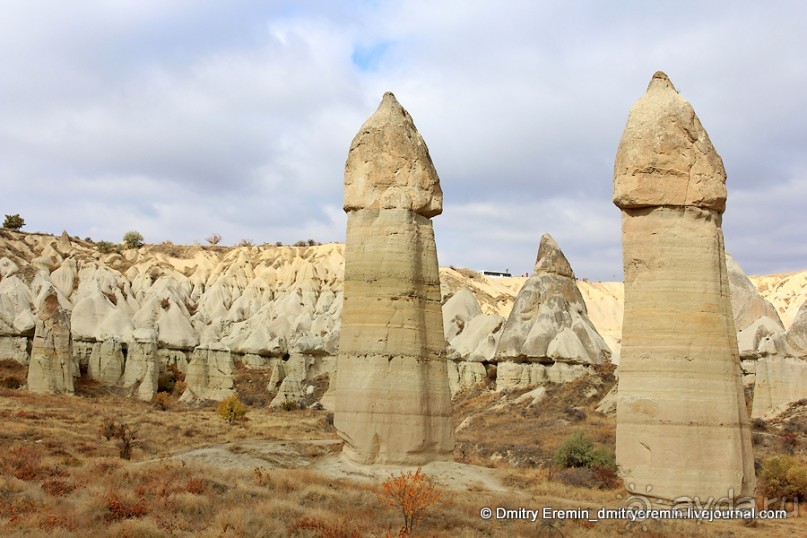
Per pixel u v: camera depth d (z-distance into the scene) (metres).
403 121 27.39
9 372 65.12
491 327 64.69
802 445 33.09
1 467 24.06
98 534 17.61
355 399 25.81
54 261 101.31
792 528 19.83
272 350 74.88
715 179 21.12
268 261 108.62
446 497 22.52
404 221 26.44
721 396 20.38
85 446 31.28
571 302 57.59
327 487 23.12
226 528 18.19
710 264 20.89
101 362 68.00
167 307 84.94
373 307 26.09
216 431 40.47
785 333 45.62
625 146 21.34
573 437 33.00
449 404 26.75
